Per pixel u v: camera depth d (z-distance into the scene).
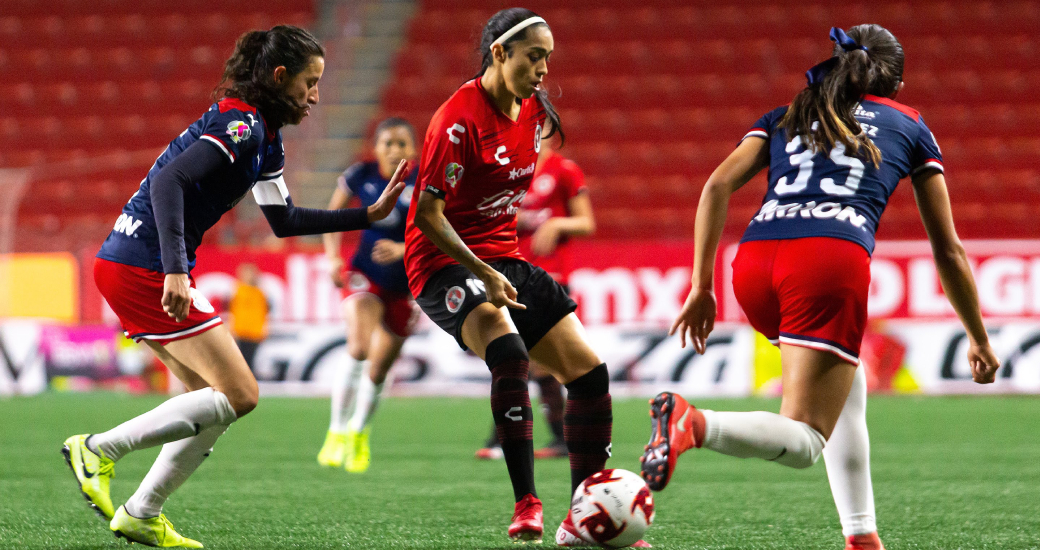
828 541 12.65
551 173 23.16
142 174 58.53
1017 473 20.33
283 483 18.80
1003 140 56.97
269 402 38.81
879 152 10.44
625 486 11.08
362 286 21.30
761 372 39.62
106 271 11.66
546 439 29.23
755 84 61.84
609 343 40.44
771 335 10.83
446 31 67.56
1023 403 37.25
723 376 39.78
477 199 12.57
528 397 12.05
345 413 21.22
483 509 15.48
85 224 55.06
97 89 65.00
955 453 23.86
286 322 41.50
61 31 69.12
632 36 65.75
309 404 38.09
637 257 40.62
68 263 42.97
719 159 57.25
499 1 69.25
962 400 38.38
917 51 62.47
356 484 18.66
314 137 60.91
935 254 10.79
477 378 41.00
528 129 12.75
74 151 60.47
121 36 68.62
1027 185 53.53
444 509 15.48
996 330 39.19
